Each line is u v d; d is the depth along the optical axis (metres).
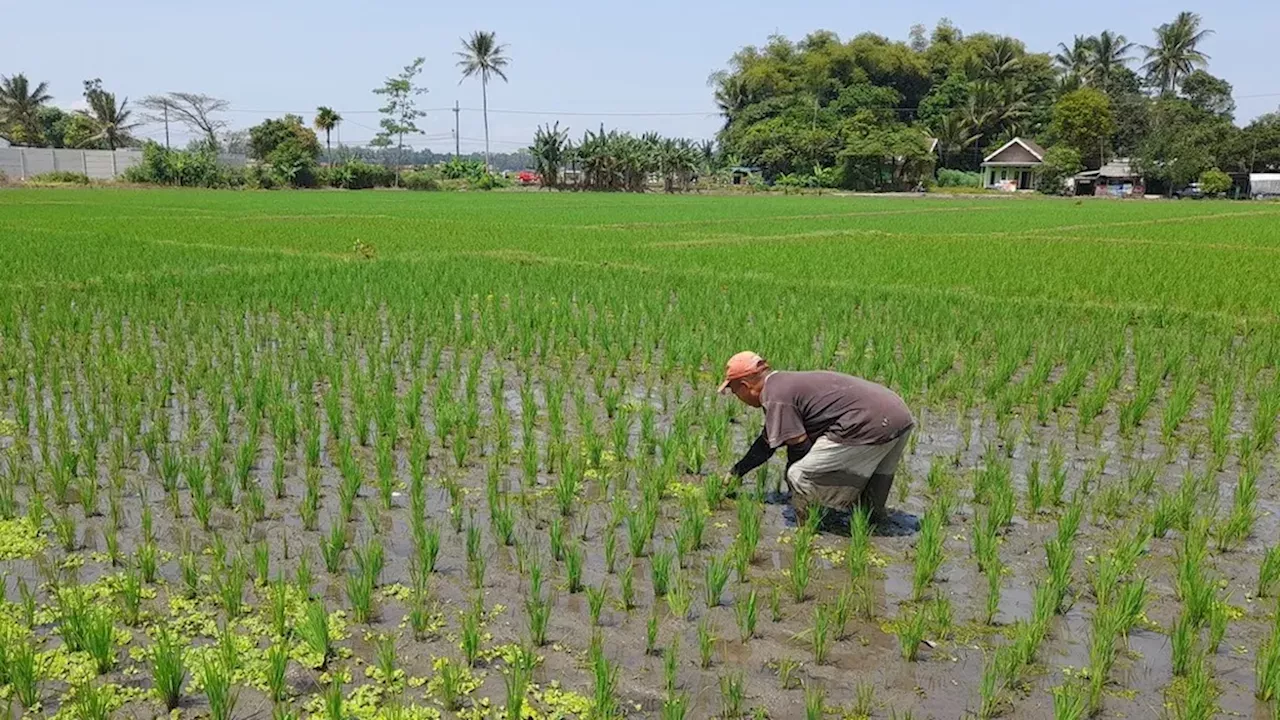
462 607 4.62
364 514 5.77
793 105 88.88
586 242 22.27
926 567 4.78
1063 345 10.38
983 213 40.47
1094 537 5.57
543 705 3.83
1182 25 86.50
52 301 12.18
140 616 4.46
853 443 5.36
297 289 13.40
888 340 10.16
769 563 5.17
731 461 6.68
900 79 99.06
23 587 4.41
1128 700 3.92
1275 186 69.56
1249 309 12.94
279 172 65.69
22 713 3.74
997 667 4.02
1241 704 3.91
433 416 7.85
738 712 3.79
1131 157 79.06
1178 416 7.71
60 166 66.56
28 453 6.73
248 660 4.10
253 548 5.25
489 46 80.69
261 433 7.29
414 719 3.71
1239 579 5.07
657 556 4.79
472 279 14.71
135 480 6.23
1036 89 94.19
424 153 145.38
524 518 5.73
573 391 8.70
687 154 71.69
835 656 4.23
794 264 17.73
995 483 6.02
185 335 10.56
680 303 12.73
